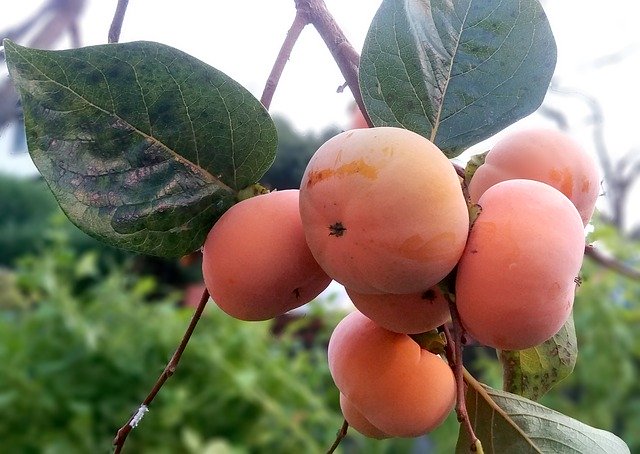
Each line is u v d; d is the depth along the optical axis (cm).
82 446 61
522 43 20
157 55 18
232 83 19
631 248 84
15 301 88
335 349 22
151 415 65
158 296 110
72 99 18
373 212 15
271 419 68
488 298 16
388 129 16
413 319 18
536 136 20
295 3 22
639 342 87
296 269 18
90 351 66
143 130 18
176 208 19
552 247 16
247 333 73
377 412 21
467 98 21
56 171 18
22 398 62
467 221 16
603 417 83
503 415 23
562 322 17
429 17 20
